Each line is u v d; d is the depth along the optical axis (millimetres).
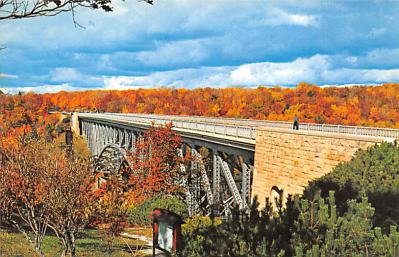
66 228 17062
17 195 17266
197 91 105000
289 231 9477
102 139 64938
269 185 20281
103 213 19203
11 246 19875
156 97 115438
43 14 6309
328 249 8414
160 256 17109
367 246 8430
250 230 9719
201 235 10711
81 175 17469
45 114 103125
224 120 44375
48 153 18578
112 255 20422
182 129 32281
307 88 83625
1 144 18281
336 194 11859
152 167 31703
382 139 14234
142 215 29531
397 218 10234
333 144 16266
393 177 12203
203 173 31000
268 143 20547
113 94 137000
